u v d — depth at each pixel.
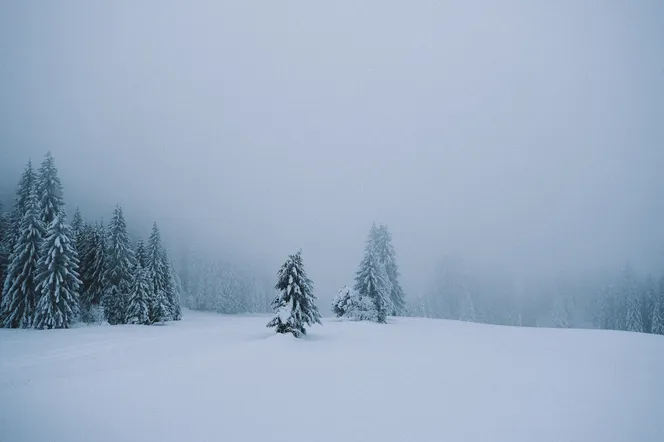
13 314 28.44
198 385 9.90
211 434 6.58
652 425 7.27
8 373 11.98
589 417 7.71
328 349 16.47
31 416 7.37
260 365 12.49
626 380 10.91
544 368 12.66
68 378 10.58
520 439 6.54
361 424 7.25
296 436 6.56
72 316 29.34
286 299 20.34
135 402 8.38
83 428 6.76
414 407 8.36
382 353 15.67
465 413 7.97
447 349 17.00
